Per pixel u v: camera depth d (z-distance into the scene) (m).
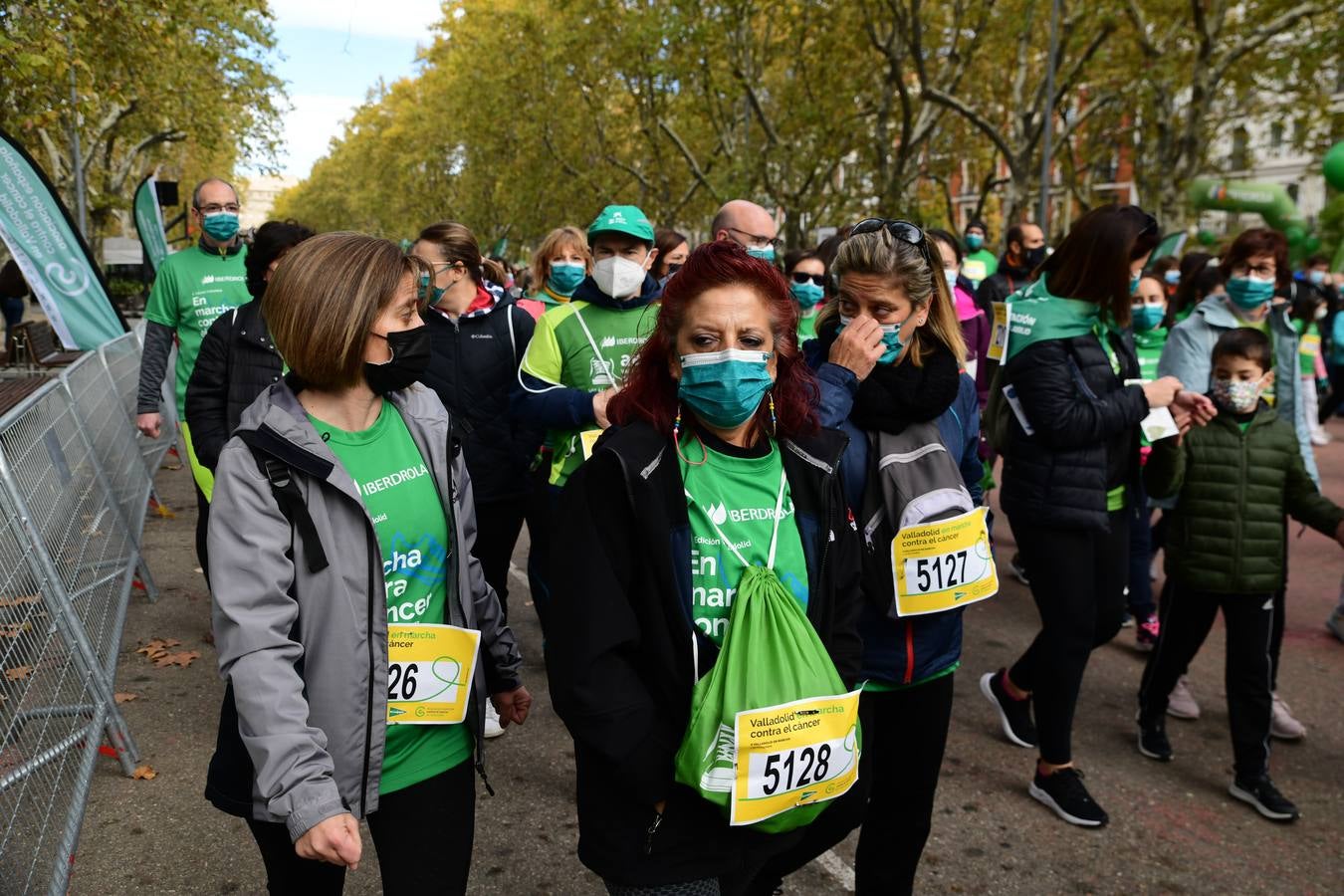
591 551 1.61
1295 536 7.25
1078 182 29.44
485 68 31.91
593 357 3.34
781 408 1.76
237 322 3.68
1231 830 3.23
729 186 20.53
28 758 2.52
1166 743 3.73
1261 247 4.06
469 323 3.63
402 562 1.81
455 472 1.91
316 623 1.69
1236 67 21.34
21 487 3.21
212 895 2.70
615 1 22.09
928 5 18.66
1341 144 14.23
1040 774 3.33
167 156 32.25
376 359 1.77
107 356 6.27
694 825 1.68
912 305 2.25
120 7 10.95
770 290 1.65
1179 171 19.73
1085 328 2.99
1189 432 3.44
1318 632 5.20
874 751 2.41
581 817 1.74
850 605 1.82
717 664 1.62
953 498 2.26
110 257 21.14
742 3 18.22
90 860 2.85
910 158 19.73
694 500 1.67
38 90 10.08
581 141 31.09
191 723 3.75
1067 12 19.42
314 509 1.70
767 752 1.60
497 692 2.11
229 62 21.22
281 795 1.52
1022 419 3.03
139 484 6.17
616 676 1.58
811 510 1.75
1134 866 3.01
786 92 20.66
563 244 5.00
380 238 1.81
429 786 1.85
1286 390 4.39
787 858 2.16
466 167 43.47
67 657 3.09
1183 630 3.59
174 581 5.54
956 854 3.05
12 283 12.23
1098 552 3.25
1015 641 5.00
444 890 1.82
